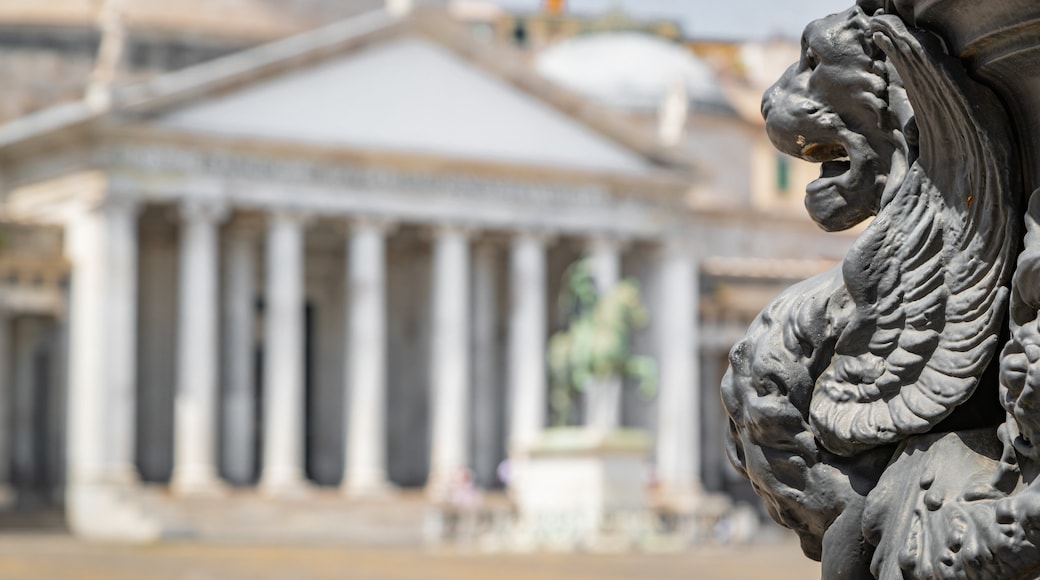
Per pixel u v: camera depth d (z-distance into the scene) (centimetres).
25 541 7788
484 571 4303
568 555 6000
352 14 12206
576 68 13162
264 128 9325
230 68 9181
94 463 8881
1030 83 444
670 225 10512
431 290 10538
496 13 16275
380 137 9644
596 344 6975
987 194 452
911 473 470
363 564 4941
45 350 9706
